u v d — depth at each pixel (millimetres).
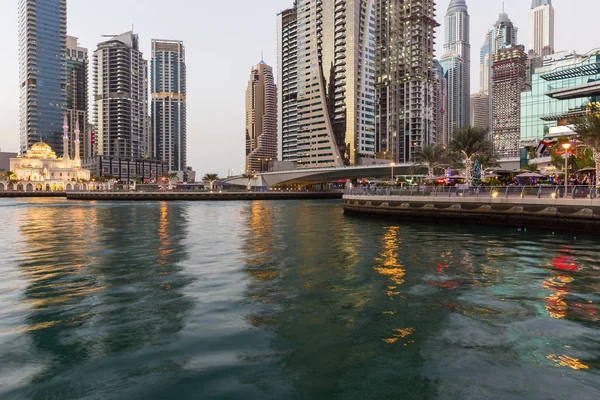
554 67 105875
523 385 6531
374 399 6164
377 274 14953
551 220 28375
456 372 7008
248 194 124875
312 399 6168
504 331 8938
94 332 8883
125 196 117500
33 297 11742
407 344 8242
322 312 10336
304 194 138375
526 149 71750
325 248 21812
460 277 14398
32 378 6773
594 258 17984
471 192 34875
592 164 42469
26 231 31969
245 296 11852
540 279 13992
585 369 7062
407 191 41281
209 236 28062
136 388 6453
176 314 10141
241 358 7559
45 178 190000
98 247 22562
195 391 6367
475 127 50031
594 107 61656
